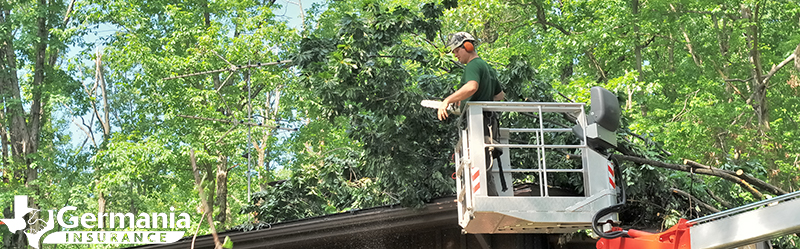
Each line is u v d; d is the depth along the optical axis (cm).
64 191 2773
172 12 2588
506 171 550
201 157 2359
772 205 429
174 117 2505
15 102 2738
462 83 573
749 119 1988
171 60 2480
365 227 946
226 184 2609
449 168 941
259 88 2817
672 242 486
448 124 896
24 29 2700
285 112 2831
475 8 2005
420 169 912
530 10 2477
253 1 2789
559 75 2452
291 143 2727
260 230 970
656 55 2527
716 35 2311
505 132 589
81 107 2942
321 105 895
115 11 2536
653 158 889
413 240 1005
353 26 861
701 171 822
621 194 565
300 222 959
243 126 2453
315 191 1147
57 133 3566
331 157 1140
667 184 879
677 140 1576
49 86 2817
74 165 2961
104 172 2531
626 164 882
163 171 2662
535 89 931
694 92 2045
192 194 2547
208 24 2833
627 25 2217
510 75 873
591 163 541
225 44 2578
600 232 514
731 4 2198
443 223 930
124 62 2528
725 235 449
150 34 2702
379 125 910
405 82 902
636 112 1969
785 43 2138
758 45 2275
